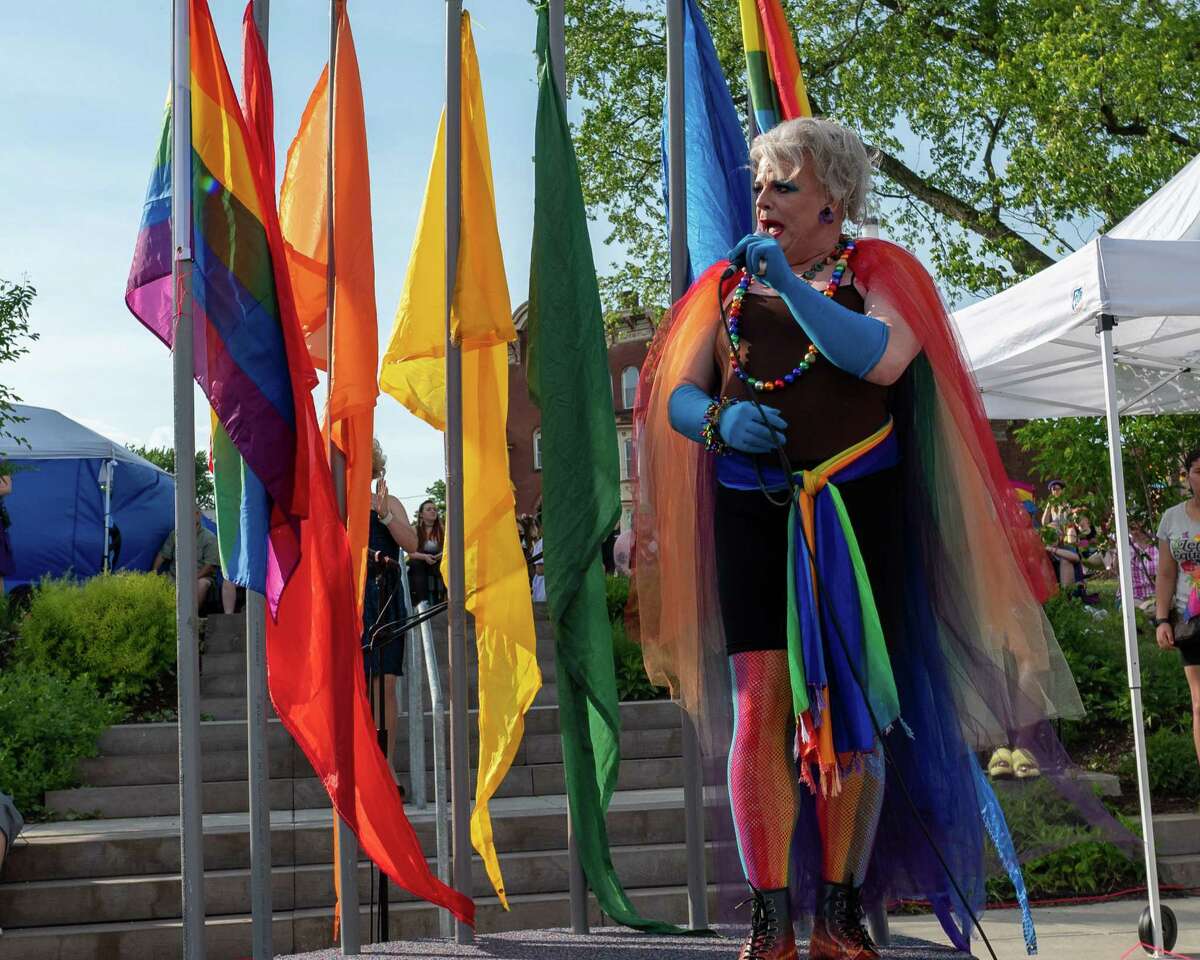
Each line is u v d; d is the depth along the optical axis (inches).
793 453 101.1
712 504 112.9
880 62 685.3
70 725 319.3
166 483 724.0
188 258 121.0
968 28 689.6
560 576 132.7
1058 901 246.4
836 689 97.9
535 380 140.3
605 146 722.2
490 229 139.0
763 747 100.3
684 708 117.8
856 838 102.4
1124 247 189.2
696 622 113.7
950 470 107.4
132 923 246.5
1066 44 577.3
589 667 132.7
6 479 429.7
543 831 273.0
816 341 97.5
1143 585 425.4
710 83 148.6
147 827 280.7
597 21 719.7
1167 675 345.1
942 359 103.6
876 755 102.1
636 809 274.5
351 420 144.1
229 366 122.5
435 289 150.3
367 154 143.2
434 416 160.6
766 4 151.5
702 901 135.1
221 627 414.3
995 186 644.7
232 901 251.0
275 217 128.0
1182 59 572.1
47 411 642.2
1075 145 577.0
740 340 104.2
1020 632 109.2
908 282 102.8
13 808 246.5
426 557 290.0
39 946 235.3
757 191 106.3
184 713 117.0
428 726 316.2
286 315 125.7
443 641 372.5
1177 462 414.0
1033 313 207.2
